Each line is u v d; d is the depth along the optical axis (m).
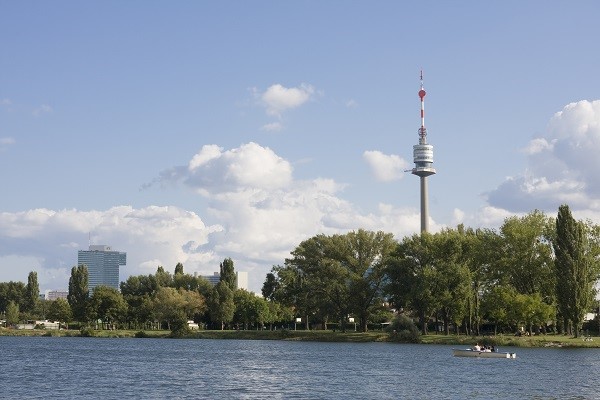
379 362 133.25
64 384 99.12
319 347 182.00
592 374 109.94
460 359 139.00
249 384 98.38
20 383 100.50
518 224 184.88
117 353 161.75
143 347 187.50
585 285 168.00
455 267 183.62
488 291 191.38
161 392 90.38
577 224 168.75
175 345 197.25
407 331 196.38
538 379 103.50
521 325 183.25
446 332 199.50
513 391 90.81
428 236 194.38
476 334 199.12
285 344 198.25
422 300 188.00
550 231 182.50
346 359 140.12
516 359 137.88
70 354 159.25
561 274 168.50
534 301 172.62
